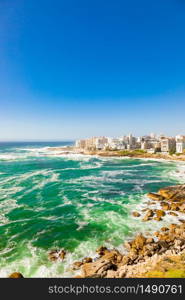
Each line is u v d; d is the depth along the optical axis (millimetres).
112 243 18547
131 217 24656
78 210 27344
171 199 31422
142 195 34844
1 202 30312
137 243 17641
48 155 124000
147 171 62469
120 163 85812
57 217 24953
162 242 17438
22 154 126750
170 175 55094
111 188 39781
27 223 23156
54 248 17703
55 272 14141
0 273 14086
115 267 14211
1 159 93375
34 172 57750
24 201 30922
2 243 18625
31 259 15914
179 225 21438
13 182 43625
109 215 25406
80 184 43125
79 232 20828
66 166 73438
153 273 11430
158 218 23500
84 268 13977
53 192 36156
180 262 12781
